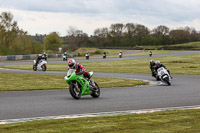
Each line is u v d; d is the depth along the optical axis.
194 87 22.47
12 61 76.75
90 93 16.06
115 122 9.13
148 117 10.00
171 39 196.25
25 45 111.62
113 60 79.56
